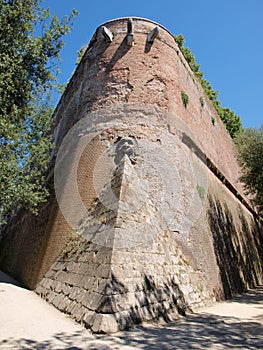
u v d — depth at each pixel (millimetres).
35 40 9523
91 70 12969
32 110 9836
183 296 7445
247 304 9875
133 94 11492
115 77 11953
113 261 5832
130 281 5879
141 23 13023
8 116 8742
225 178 19094
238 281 14375
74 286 6699
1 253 23531
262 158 16422
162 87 12039
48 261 9836
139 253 6660
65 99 17578
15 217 22172
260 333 5500
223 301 10594
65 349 4117
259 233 25141
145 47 12500
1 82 8406
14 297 8281
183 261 8812
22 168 9383
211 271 10797
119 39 12711
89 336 4723
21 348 4160
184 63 15164
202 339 4922
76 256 7570
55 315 6172
